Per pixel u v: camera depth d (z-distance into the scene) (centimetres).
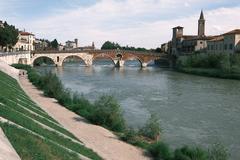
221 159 2611
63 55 15175
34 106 3822
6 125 1994
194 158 2605
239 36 12769
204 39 16400
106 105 3681
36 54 14512
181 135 3588
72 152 2209
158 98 6162
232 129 3900
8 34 12225
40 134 2289
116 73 12462
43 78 6169
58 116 3738
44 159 1762
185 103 5628
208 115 4659
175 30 19175
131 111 4822
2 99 2852
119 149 2823
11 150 1609
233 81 9612
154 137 3300
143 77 10750
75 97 4753
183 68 13612
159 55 16875
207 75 11350
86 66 15862
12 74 7706
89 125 3494
